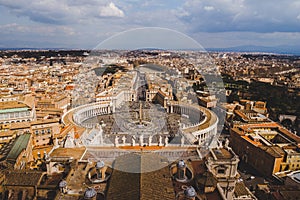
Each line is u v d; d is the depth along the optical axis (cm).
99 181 5388
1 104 13112
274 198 7788
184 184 5481
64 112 15900
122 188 4428
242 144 12444
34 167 8631
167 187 4588
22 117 13125
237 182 7581
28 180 5791
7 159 7531
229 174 6519
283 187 8262
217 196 5306
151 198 4094
